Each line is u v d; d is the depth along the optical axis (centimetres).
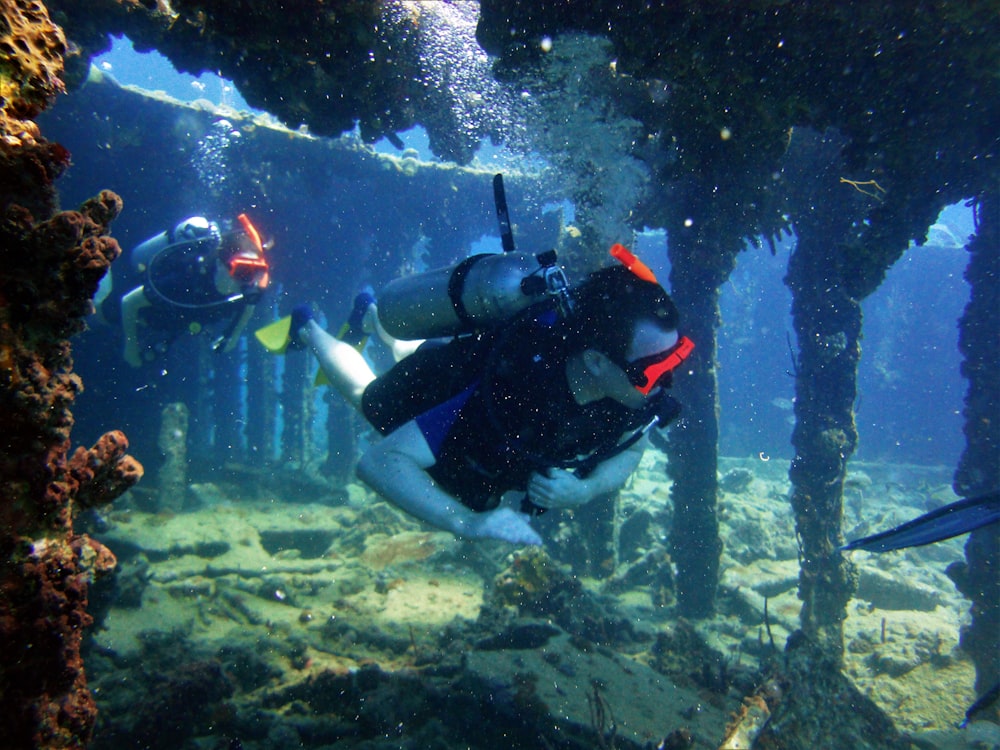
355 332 394
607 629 729
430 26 465
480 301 270
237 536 935
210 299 861
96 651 575
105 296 946
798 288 756
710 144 470
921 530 278
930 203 562
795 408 772
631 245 678
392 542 1000
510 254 278
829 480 737
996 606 664
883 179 634
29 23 151
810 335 744
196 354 1473
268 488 1291
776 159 501
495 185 290
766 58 355
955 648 782
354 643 686
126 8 460
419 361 290
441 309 280
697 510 815
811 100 381
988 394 687
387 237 1559
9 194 146
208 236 853
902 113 394
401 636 691
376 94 500
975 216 689
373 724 496
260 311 1573
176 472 1065
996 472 682
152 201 1210
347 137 1278
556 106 485
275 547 993
